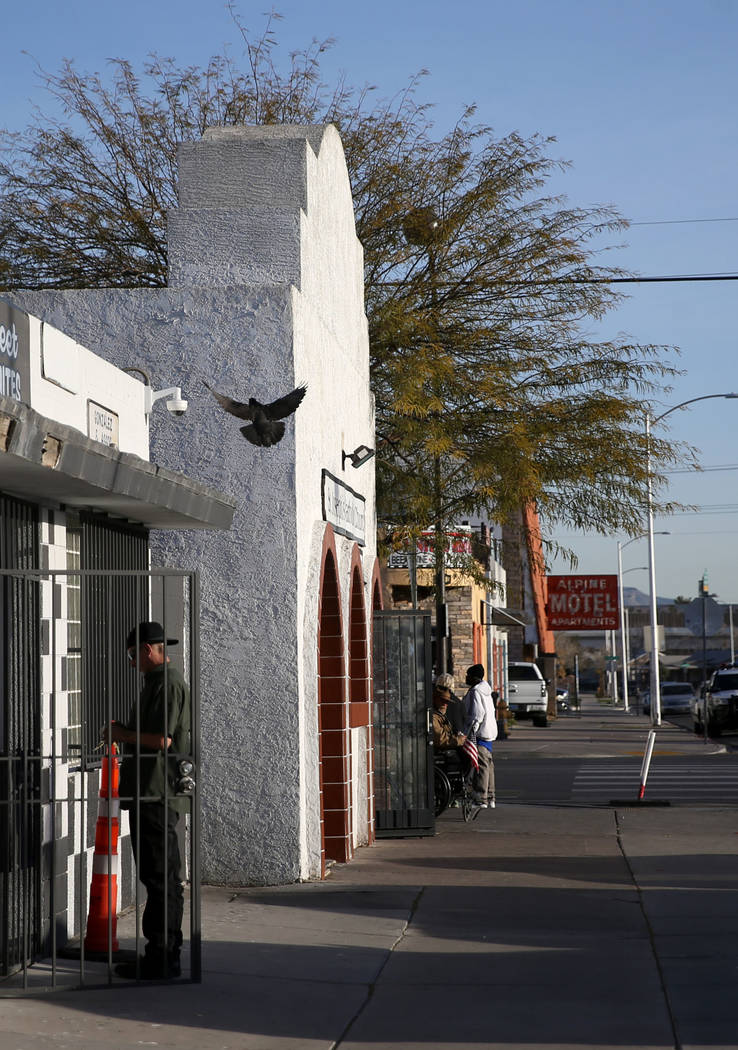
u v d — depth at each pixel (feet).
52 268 81.82
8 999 27.48
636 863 47.55
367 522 59.00
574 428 76.89
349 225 57.36
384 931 34.94
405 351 77.30
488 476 74.49
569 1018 25.86
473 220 81.10
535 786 81.35
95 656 34.09
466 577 86.58
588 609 142.82
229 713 42.68
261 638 42.86
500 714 139.03
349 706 50.49
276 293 44.09
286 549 43.11
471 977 29.58
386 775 56.44
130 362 44.27
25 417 23.79
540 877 44.29
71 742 33.63
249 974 29.76
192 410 43.88
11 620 29.58
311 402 46.34
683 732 157.89
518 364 78.13
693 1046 23.62
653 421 77.77
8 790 28.68
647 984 28.68
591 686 489.67
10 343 29.48
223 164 48.47
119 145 83.15
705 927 35.27
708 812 65.10
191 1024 25.54
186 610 42.98
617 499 78.13
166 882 28.81
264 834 42.14
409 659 57.11
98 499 31.68
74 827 33.58
